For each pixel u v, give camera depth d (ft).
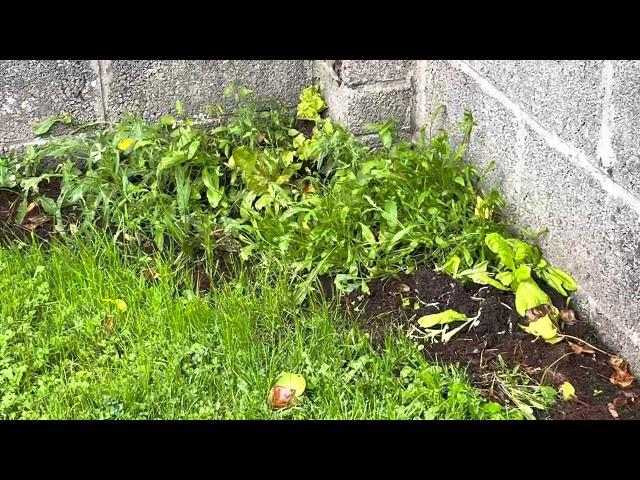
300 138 5.72
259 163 5.30
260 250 4.93
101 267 4.81
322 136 5.59
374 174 4.98
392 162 5.18
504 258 4.54
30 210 5.35
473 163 5.30
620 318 4.21
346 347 4.29
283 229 4.94
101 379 4.11
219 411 4.02
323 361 4.22
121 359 4.24
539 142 4.59
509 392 4.08
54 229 5.18
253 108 5.94
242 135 5.68
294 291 4.61
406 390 4.03
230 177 5.50
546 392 4.05
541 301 4.42
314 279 4.72
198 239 4.99
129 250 4.96
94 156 5.40
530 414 3.96
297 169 5.45
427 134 5.71
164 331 4.39
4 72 5.41
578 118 4.23
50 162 5.66
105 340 4.36
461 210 4.96
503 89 4.82
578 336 4.39
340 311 4.58
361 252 4.80
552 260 4.69
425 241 4.79
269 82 5.92
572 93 4.23
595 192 4.22
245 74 5.84
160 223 5.04
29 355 4.27
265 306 4.51
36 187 5.32
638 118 3.82
